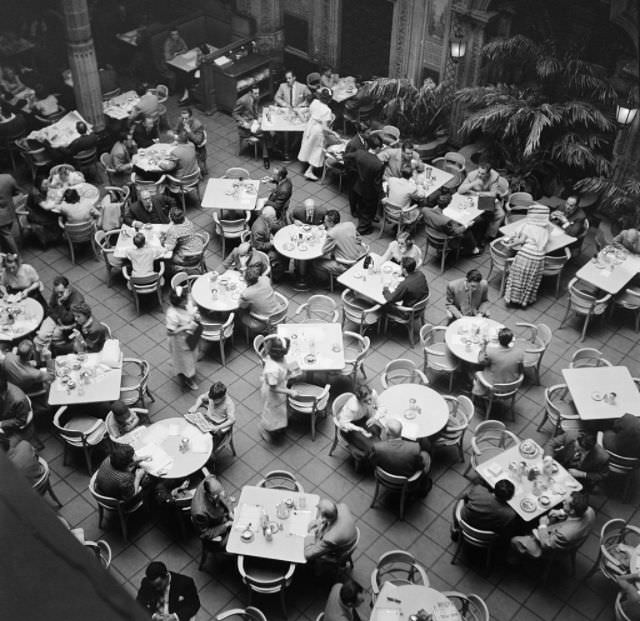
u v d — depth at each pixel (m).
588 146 15.09
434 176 15.45
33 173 16.83
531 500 9.45
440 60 16.89
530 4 15.38
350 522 8.89
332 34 18.70
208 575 9.73
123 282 14.46
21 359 10.77
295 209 14.15
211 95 19.22
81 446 10.50
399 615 8.16
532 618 9.40
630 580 8.73
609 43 14.77
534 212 13.56
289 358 11.40
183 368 11.91
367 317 12.66
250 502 9.37
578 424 11.02
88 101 17.31
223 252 14.94
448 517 10.54
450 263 14.90
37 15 20.14
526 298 13.71
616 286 12.68
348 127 18.58
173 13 21.30
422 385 11.09
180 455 9.96
